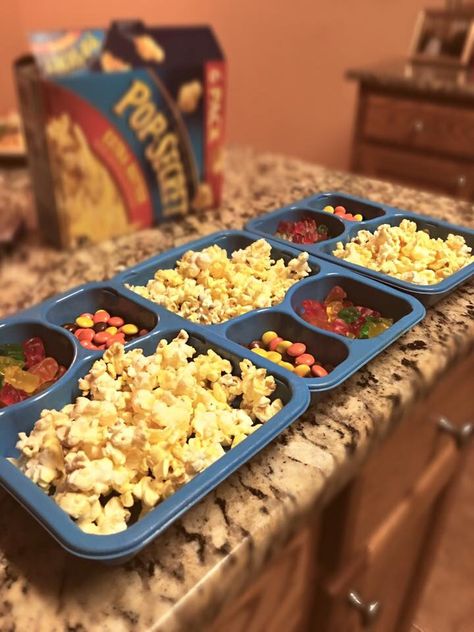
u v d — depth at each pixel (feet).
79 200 2.93
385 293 2.48
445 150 5.89
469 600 4.68
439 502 3.69
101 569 1.47
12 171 4.10
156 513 1.44
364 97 6.25
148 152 3.07
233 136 8.88
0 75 7.88
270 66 8.10
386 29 7.04
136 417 1.75
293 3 7.50
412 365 2.18
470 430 3.32
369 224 3.12
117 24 2.80
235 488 1.67
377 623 3.46
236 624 1.98
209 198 3.48
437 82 5.58
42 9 8.21
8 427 1.83
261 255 2.81
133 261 2.94
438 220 3.14
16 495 1.51
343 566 2.62
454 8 6.52
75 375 2.00
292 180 4.03
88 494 1.53
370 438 1.92
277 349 2.31
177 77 3.01
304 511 1.69
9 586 1.44
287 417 1.76
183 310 2.48
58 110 2.66
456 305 2.56
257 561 1.58
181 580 1.44
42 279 2.79
